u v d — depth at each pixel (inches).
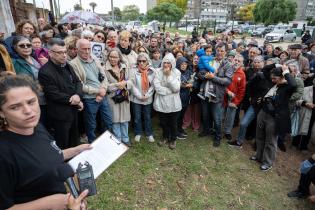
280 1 1606.8
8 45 137.9
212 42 368.2
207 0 3422.7
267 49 277.0
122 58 159.8
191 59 217.2
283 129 139.7
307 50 294.7
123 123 160.9
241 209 119.3
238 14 2411.4
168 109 157.1
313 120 166.9
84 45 132.3
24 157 46.8
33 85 50.0
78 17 378.6
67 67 124.0
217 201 122.9
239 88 169.2
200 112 195.8
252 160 161.6
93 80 139.3
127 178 133.3
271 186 137.5
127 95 154.0
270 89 144.7
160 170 142.6
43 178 48.4
